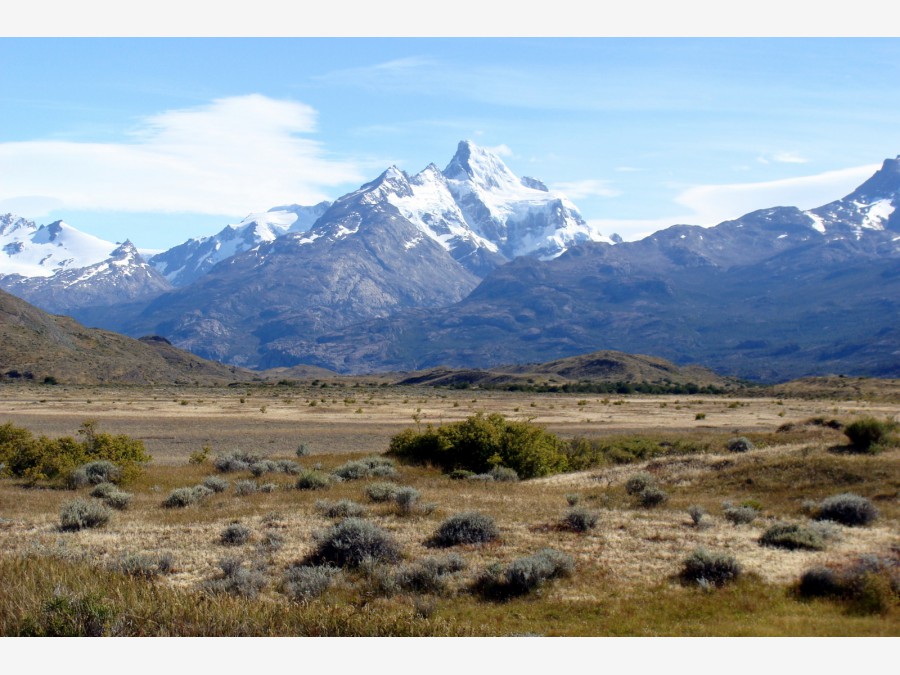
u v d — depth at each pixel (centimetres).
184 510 2778
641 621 1496
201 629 1330
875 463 2953
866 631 1372
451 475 3903
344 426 7356
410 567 1827
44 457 3725
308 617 1408
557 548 2081
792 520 2406
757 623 1450
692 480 3297
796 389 14225
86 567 1706
